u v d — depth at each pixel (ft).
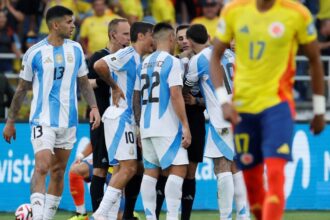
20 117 141.49
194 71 97.96
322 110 71.41
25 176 124.47
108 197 97.71
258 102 70.33
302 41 70.49
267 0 70.18
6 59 155.94
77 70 97.25
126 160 97.96
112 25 104.73
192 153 100.63
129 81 98.22
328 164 128.36
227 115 69.67
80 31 153.28
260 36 70.03
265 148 69.31
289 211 126.93
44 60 95.35
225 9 71.87
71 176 108.27
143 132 95.35
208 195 125.39
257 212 73.92
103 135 103.35
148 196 96.58
